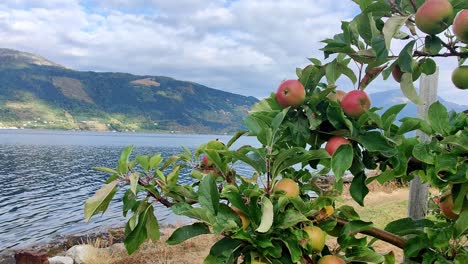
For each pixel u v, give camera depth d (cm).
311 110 203
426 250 212
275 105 220
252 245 171
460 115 208
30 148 13600
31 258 1446
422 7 182
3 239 2550
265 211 168
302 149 184
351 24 210
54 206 3991
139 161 204
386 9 198
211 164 220
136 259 1332
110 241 2247
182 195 203
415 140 196
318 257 195
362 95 200
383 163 204
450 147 196
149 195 201
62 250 2202
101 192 183
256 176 208
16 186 5422
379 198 1981
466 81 210
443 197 223
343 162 184
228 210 176
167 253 1355
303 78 219
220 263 166
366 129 209
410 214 506
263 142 196
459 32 178
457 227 198
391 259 216
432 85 434
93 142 19475
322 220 197
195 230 177
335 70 220
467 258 198
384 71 207
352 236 197
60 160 9450
